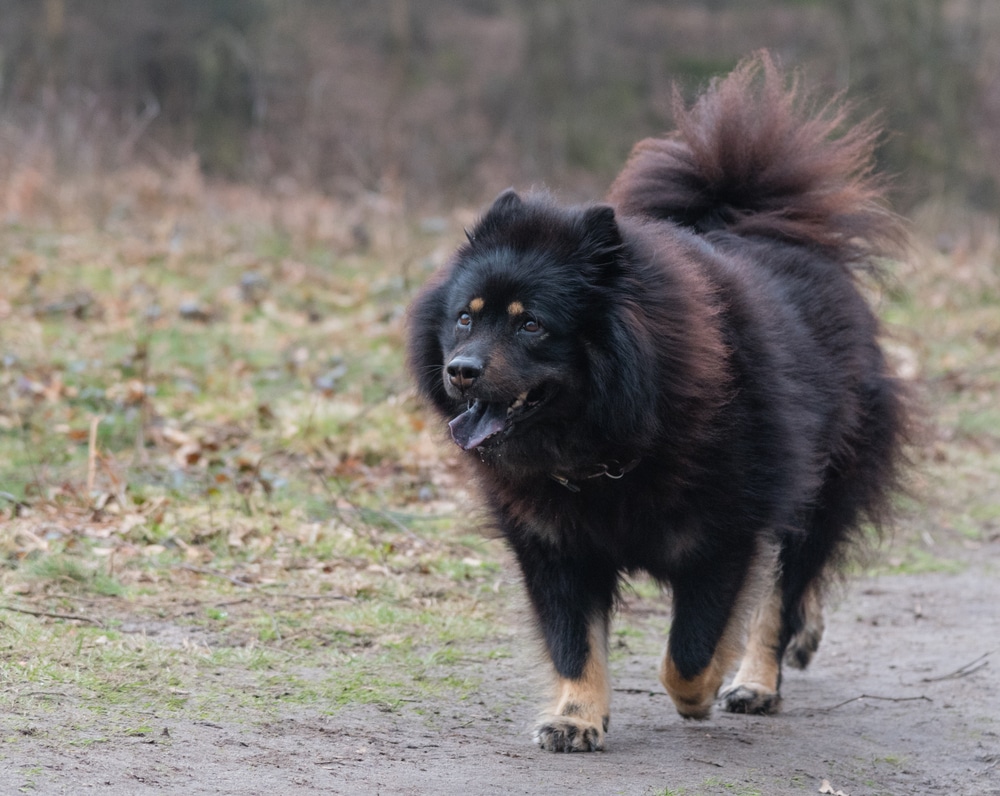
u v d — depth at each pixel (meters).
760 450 7.29
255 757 6.37
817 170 9.47
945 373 20.58
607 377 6.86
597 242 6.99
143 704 7.10
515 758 6.81
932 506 14.15
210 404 15.01
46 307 17.88
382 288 22.19
